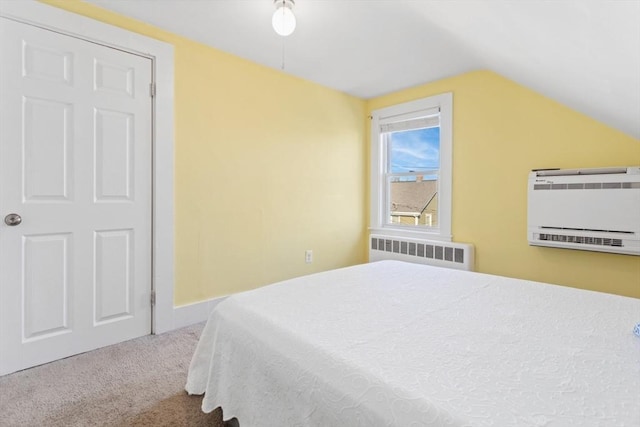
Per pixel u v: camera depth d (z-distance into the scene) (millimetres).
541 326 1063
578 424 603
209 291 2477
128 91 2070
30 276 1760
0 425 1309
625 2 854
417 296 1391
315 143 3143
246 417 1073
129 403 1457
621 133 2082
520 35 1501
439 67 2689
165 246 2242
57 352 1847
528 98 2465
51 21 1773
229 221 2572
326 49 2412
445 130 2936
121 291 2082
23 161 1729
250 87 2658
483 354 877
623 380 744
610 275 2154
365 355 877
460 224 2871
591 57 1307
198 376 1427
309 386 857
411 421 658
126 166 2082
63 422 1329
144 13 1997
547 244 2281
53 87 1805
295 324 1093
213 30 2193
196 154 2381
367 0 1788
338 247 3371
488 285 1555
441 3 1568
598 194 2057
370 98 3539
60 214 1849
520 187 2521
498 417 625
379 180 3506
